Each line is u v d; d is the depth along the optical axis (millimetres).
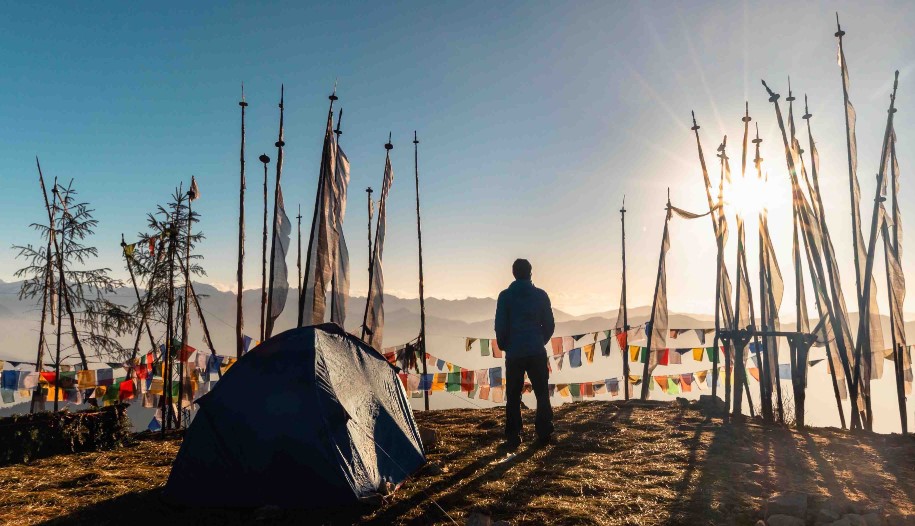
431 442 8938
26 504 6168
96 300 14992
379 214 15422
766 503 5426
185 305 13586
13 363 12195
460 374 13914
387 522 5406
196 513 5855
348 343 7633
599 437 9109
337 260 12578
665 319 14938
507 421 8750
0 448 8195
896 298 10602
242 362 6672
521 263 8992
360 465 6188
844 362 10180
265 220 12867
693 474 6797
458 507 5738
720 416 11078
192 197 13758
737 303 11180
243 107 12547
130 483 7043
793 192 11234
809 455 7859
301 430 6082
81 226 14969
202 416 6336
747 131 11359
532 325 8797
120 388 12398
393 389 8039
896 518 5270
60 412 9305
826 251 10562
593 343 14594
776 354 11391
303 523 5465
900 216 10672
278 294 12164
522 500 5898
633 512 5484
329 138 12234
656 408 12273
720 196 11625
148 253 13477
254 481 5965
